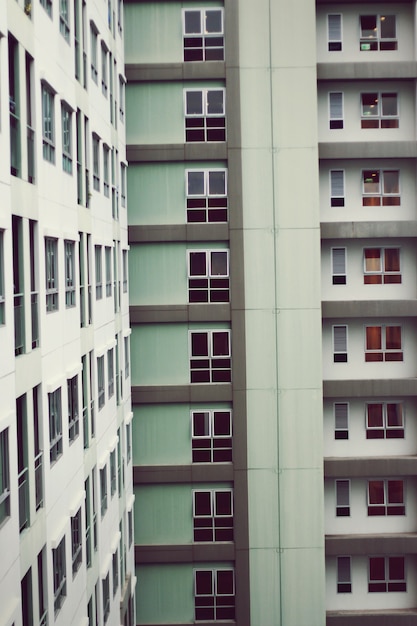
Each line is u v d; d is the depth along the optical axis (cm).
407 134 2627
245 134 2511
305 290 2525
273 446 2538
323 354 2623
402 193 2631
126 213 2542
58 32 1574
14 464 1195
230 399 2544
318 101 2616
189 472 2544
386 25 2616
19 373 1252
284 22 2495
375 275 2628
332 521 2627
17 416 1292
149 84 2567
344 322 2622
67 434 1589
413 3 2583
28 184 1328
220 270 2572
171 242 2569
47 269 1487
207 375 2577
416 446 2630
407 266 2633
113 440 2147
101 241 2047
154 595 2578
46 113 1491
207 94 2559
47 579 1402
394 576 2631
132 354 2583
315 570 2544
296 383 2533
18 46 1277
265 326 2530
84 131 1872
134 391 2552
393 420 2628
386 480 2625
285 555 2542
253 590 2552
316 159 2508
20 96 1285
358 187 2630
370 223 2552
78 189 1811
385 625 2573
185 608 2575
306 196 2511
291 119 2503
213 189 2569
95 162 2036
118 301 2338
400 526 2627
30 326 1330
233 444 2544
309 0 2494
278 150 2511
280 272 2523
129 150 2542
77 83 1784
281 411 2534
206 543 2550
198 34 2558
